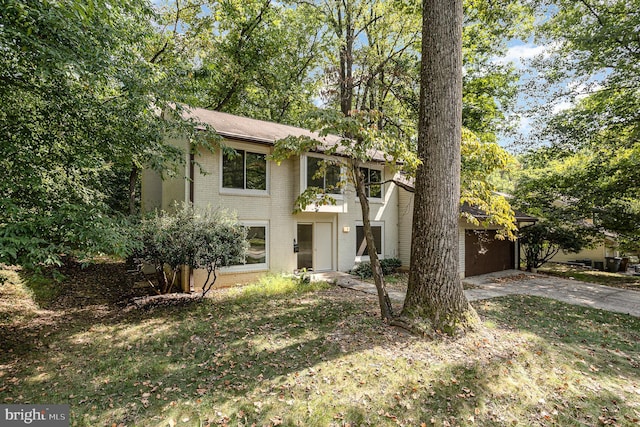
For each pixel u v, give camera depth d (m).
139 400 3.90
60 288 9.68
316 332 5.98
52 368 4.73
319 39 19.36
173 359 5.01
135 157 7.79
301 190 11.80
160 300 8.36
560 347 5.40
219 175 10.51
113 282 10.94
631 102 12.20
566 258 20.94
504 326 6.38
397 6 13.92
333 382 4.20
